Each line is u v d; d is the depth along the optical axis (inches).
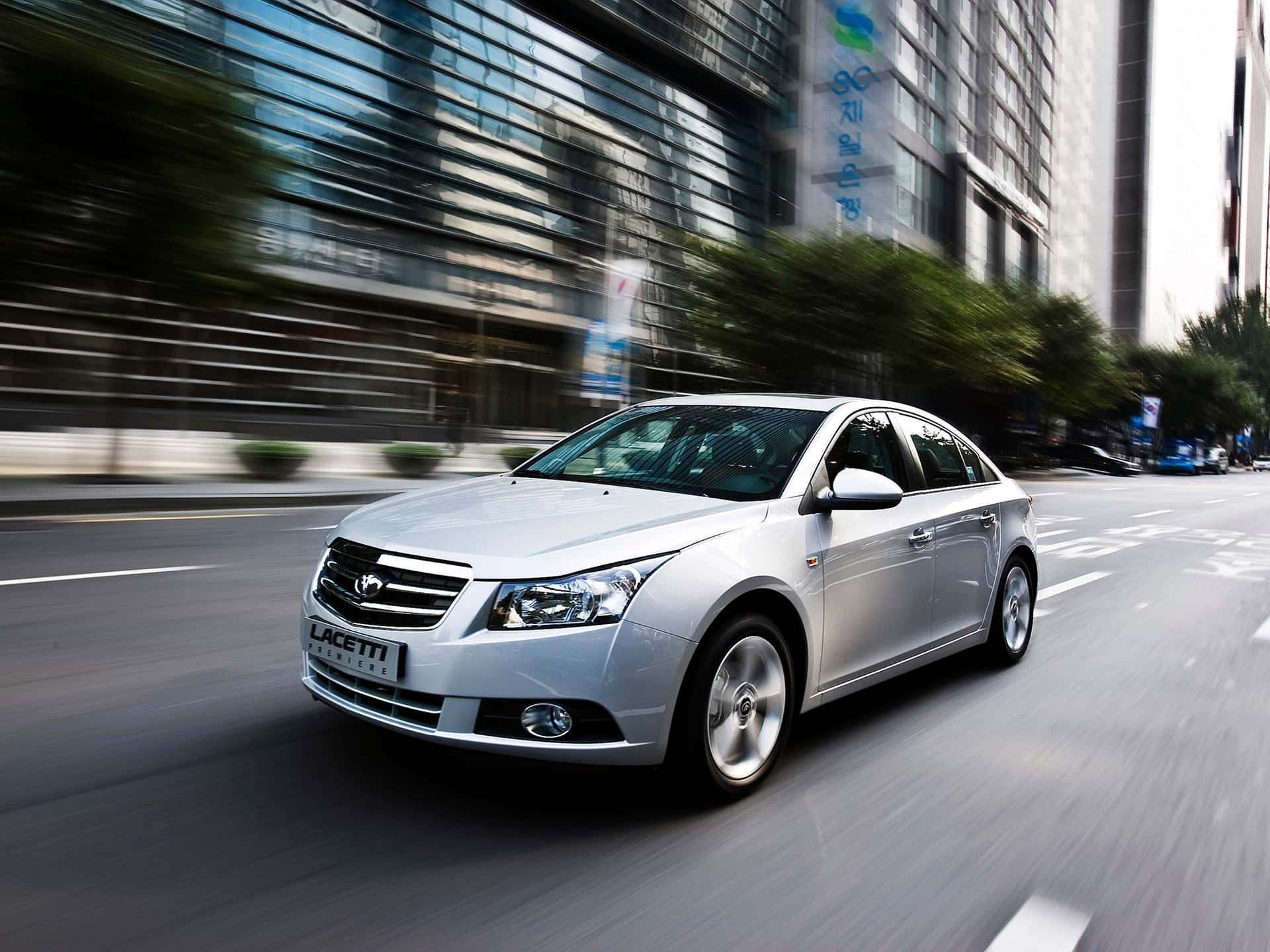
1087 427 2439.7
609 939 95.5
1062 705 186.9
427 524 130.0
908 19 1940.2
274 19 988.6
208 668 185.2
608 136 1392.7
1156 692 201.0
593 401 992.2
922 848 120.3
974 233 2303.2
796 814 128.1
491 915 98.6
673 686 118.0
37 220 472.4
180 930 93.0
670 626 117.1
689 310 1262.3
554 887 105.1
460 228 1195.9
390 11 1109.7
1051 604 302.2
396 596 120.6
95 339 953.5
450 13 1181.1
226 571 296.7
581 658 112.5
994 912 105.3
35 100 452.1
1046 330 1644.9
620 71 1430.9
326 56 1047.0
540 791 129.3
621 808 125.9
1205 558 436.8
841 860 115.5
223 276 524.7
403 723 117.1
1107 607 300.8
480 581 115.3
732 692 128.6
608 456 168.1
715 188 1581.0
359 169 1084.5
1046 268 3056.1
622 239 1402.6
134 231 493.0
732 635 125.4
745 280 1182.3
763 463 152.2
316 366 1133.1
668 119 1503.4
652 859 112.6
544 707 113.6
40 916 94.5
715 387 1487.5
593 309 1363.2
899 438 177.9
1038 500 844.6
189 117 498.6
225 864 106.5
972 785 142.6
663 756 119.1
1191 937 101.6
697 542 125.4
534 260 1298.0
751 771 131.6
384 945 92.1
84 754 138.1
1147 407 2325.3
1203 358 2496.3
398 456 731.4
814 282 1149.7
